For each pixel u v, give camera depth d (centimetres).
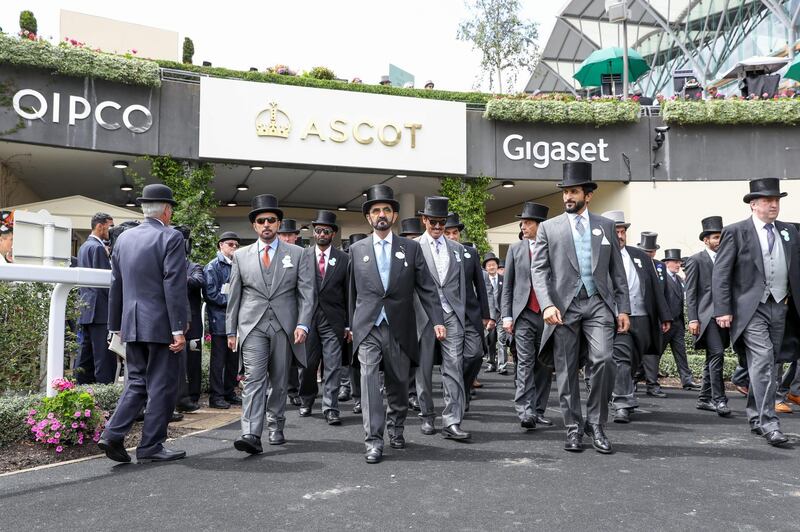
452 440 526
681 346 912
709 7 3036
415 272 510
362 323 481
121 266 462
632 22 3369
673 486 384
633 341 665
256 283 503
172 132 1319
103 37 1831
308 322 516
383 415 467
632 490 375
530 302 611
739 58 3064
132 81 1279
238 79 1367
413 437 539
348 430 577
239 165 1430
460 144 1497
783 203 1593
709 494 367
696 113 1548
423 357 547
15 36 1181
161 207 479
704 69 3222
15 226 632
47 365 522
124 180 1630
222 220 2156
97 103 1262
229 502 352
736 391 871
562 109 1523
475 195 1513
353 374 692
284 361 506
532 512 335
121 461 446
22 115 1198
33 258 655
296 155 1381
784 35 2731
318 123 1398
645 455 468
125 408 443
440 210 580
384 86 1460
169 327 454
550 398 785
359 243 507
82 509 342
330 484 388
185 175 1333
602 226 498
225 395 729
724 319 554
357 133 1425
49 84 1223
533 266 510
